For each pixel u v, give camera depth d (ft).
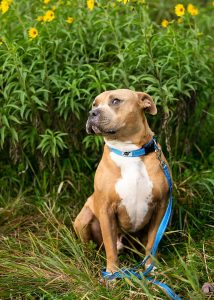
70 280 8.02
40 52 10.03
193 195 9.73
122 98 8.48
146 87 10.21
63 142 9.78
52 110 10.18
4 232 9.55
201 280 8.10
